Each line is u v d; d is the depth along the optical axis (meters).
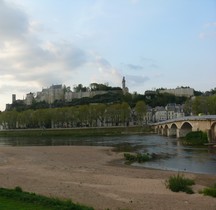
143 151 87.38
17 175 46.06
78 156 74.94
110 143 120.25
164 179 44.66
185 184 37.31
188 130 138.50
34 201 26.61
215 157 70.62
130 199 31.73
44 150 88.44
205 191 34.91
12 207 24.67
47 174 47.66
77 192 34.22
